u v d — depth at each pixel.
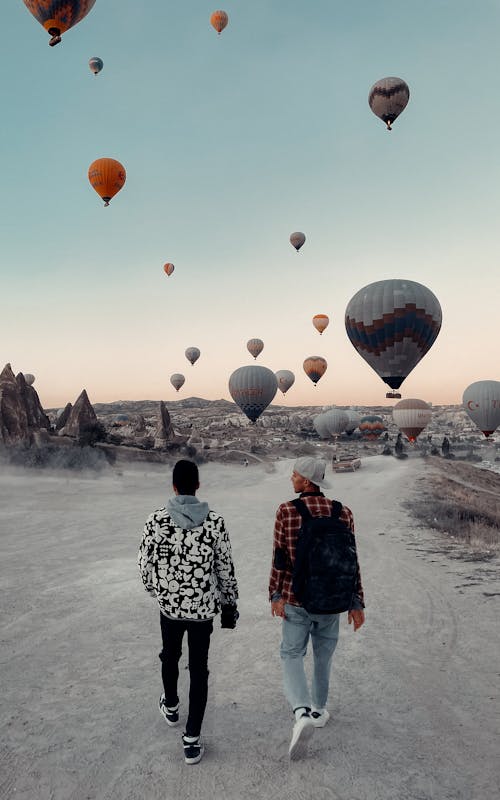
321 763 3.57
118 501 24.88
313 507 3.85
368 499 34.94
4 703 4.51
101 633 6.36
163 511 3.75
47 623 6.73
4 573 9.56
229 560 3.75
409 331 32.81
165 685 4.00
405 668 5.32
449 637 6.31
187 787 3.31
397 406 65.25
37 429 60.56
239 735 3.97
